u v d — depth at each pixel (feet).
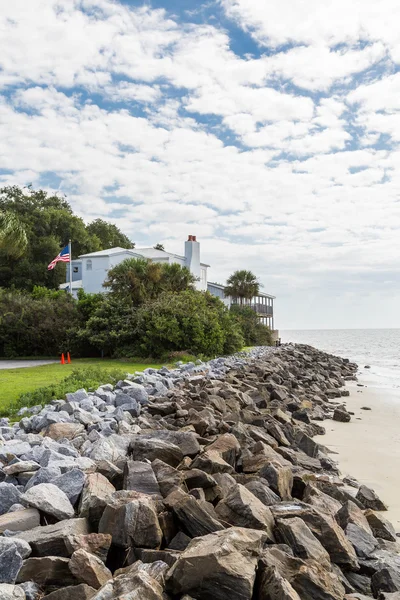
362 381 92.99
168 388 47.32
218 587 11.47
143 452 21.84
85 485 16.89
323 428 42.04
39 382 54.54
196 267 170.09
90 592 11.25
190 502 15.48
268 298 241.96
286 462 26.03
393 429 43.27
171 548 14.42
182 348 96.99
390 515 21.99
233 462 23.65
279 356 116.37
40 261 199.41
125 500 15.47
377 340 395.96
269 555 13.14
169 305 99.30
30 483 17.61
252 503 15.97
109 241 264.72
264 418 36.78
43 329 120.37
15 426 29.37
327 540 15.74
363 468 29.91
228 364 78.74
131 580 11.25
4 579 11.71
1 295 131.54
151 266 113.91
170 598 11.63
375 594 14.46
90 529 15.06
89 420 29.66
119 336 102.12
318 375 89.51
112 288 116.78
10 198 221.66
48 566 12.17
